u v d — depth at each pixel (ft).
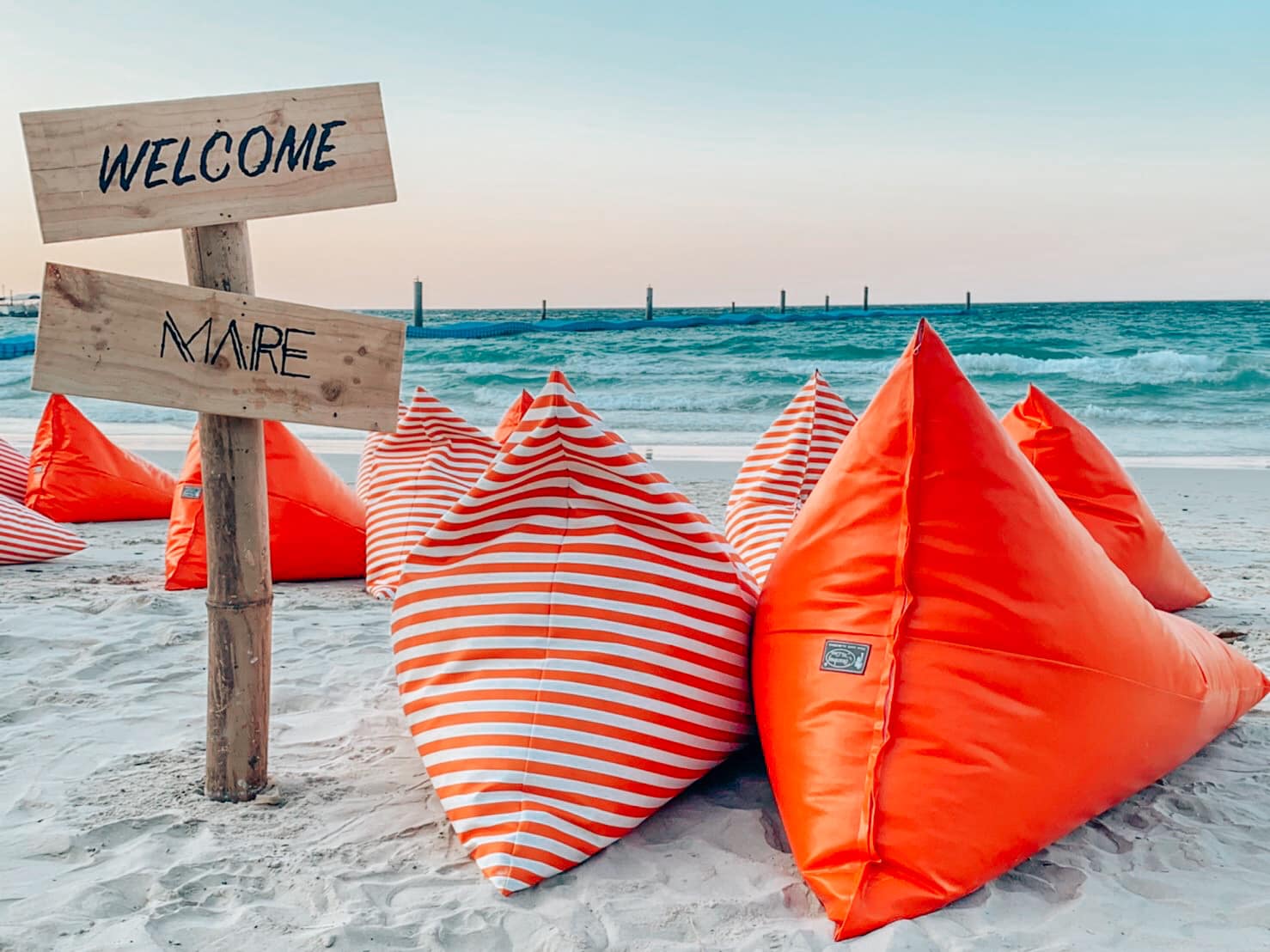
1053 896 7.86
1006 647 8.12
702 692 9.09
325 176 9.04
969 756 7.80
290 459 18.62
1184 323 123.03
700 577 9.24
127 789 9.81
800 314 169.48
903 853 7.53
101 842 8.76
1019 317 143.43
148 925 7.40
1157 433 49.16
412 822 9.22
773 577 9.36
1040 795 8.04
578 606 8.95
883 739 7.84
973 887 7.70
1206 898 7.88
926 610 8.20
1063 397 64.69
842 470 8.88
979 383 72.64
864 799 7.70
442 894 7.97
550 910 7.71
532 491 9.29
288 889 7.99
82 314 8.35
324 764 10.57
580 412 9.07
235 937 7.30
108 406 59.72
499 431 19.29
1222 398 62.64
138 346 8.52
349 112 9.09
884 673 8.09
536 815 8.32
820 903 7.82
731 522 14.39
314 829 9.05
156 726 11.51
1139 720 8.86
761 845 8.73
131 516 24.77
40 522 20.15
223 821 9.16
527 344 106.63
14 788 9.81
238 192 8.78
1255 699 11.50
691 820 9.20
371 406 9.18
